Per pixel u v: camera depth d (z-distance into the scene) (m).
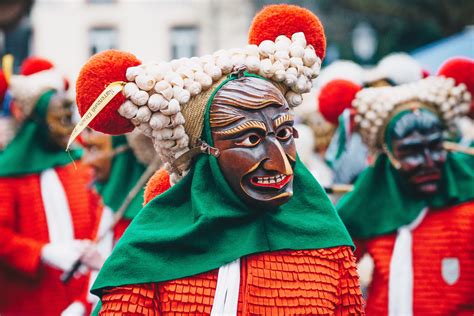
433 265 4.74
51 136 6.32
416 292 4.74
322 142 7.08
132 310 3.15
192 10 23.48
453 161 4.89
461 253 4.71
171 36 23.64
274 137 3.19
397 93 4.89
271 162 3.16
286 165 3.16
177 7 23.52
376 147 4.98
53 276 6.25
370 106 4.93
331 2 16.66
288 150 3.23
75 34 23.36
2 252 6.03
